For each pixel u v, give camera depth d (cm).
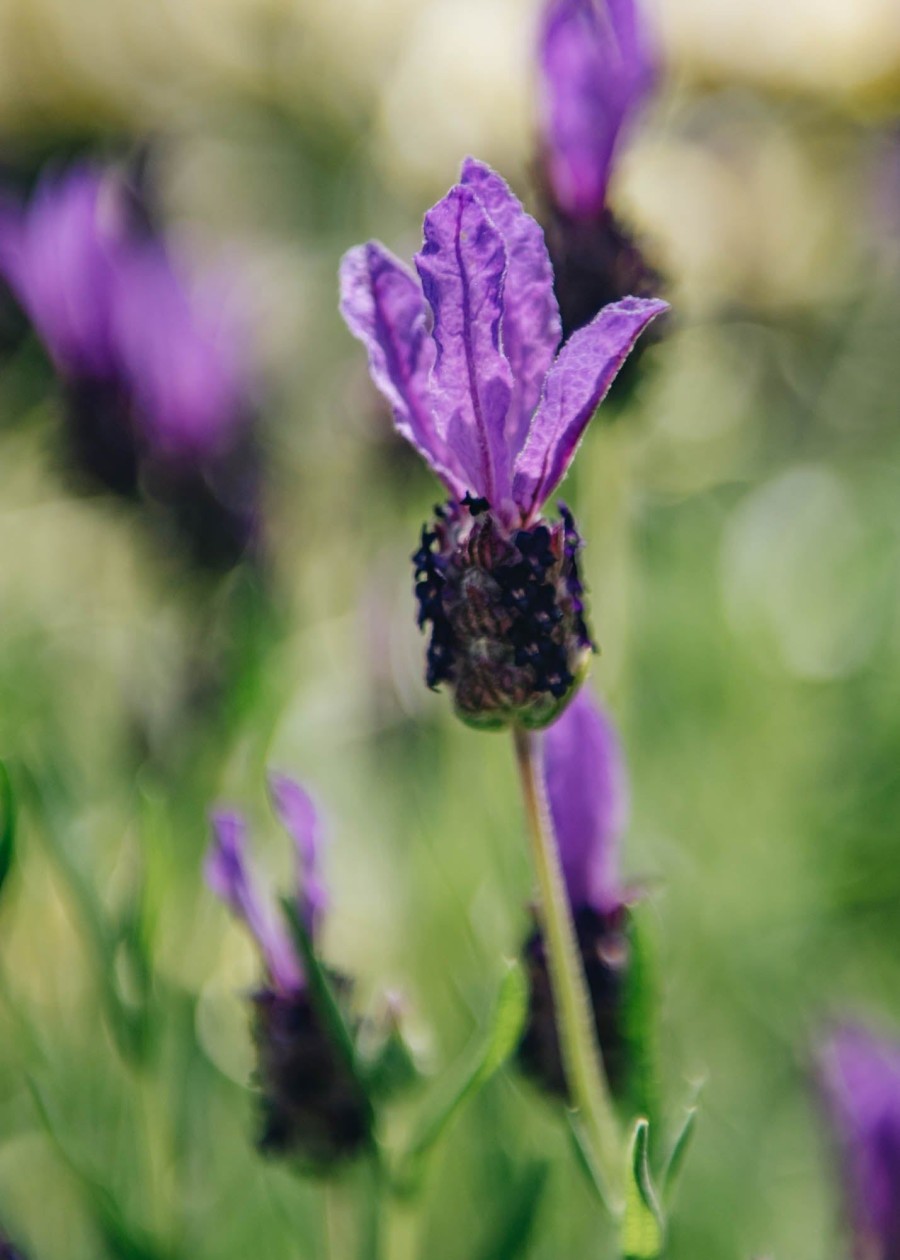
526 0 62
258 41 88
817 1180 39
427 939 37
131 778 37
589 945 28
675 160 59
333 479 48
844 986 44
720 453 62
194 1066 34
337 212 78
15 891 33
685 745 50
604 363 25
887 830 48
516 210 25
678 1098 39
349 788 44
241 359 38
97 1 88
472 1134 34
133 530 38
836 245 65
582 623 26
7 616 49
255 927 28
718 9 72
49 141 88
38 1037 31
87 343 36
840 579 58
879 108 71
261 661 37
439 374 25
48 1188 35
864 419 66
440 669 26
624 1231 25
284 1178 33
